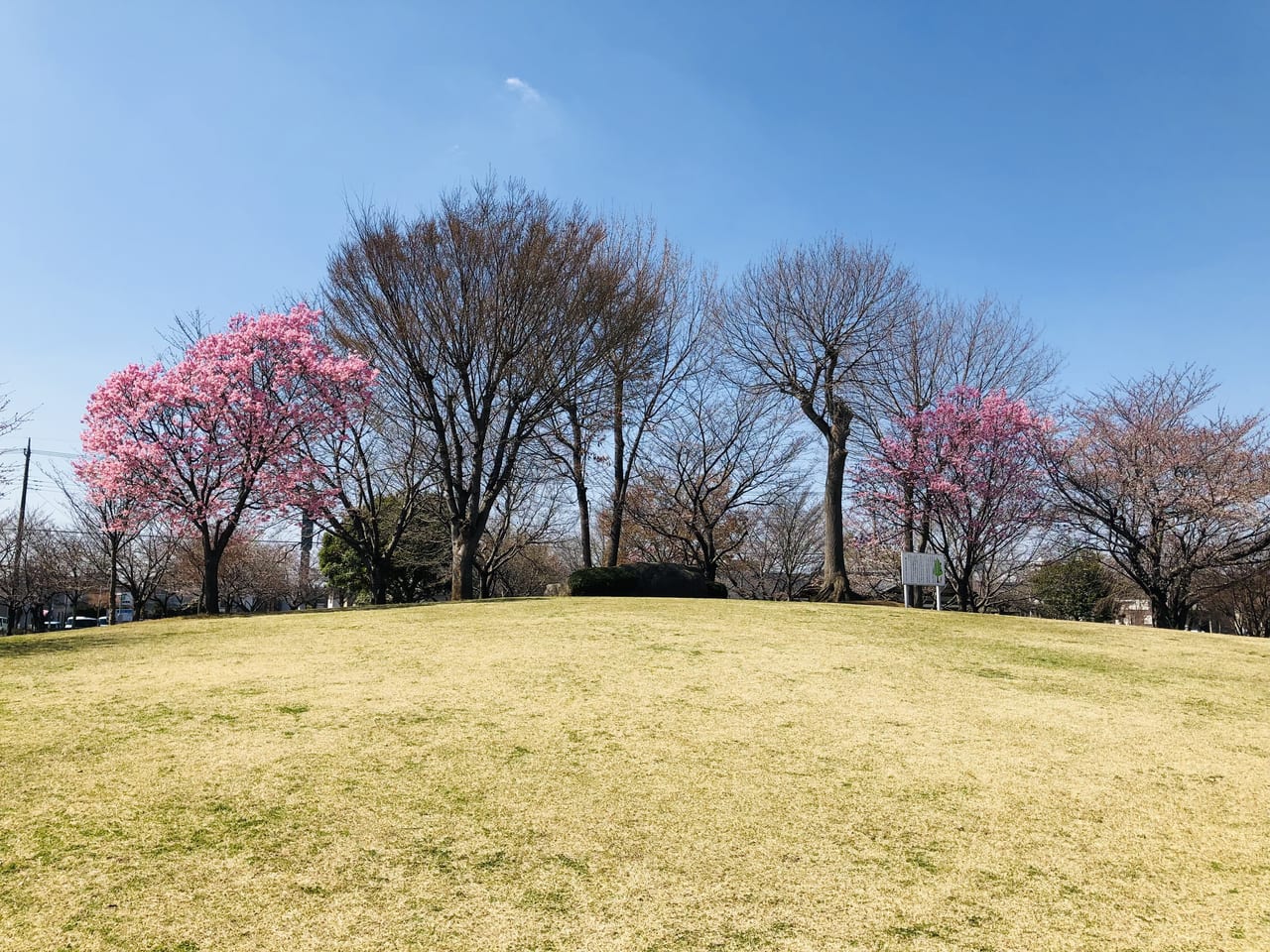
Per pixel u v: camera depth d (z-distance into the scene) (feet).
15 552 82.94
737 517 88.89
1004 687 21.31
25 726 15.88
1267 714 19.49
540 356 50.08
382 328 50.52
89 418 45.34
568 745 15.08
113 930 8.52
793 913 9.40
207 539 45.16
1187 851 11.45
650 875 10.21
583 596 47.60
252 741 14.99
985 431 60.49
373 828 11.27
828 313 61.41
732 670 22.03
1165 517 57.67
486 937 8.66
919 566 43.39
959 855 11.09
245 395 45.60
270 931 8.61
